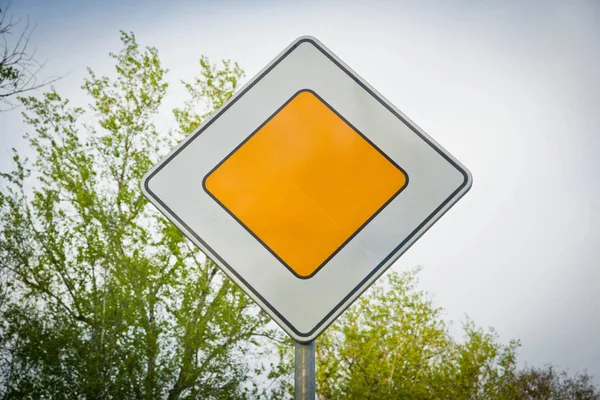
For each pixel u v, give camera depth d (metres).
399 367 17.98
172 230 16.28
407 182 1.51
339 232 1.47
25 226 16.61
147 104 19.36
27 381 14.78
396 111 1.55
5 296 15.73
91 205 16.86
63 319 15.49
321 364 18.09
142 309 15.46
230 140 1.54
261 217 1.48
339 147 1.53
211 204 1.50
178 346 14.92
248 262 1.46
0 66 7.86
